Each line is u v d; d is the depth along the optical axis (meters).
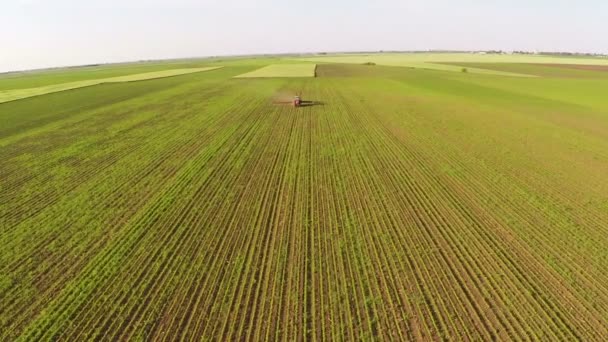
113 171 18.61
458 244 11.69
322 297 9.39
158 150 22.02
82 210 14.36
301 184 16.52
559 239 11.97
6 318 8.93
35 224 13.38
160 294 9.58
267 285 9.83
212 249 11.49
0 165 19.95
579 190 15.86
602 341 8.02
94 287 9.90
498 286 9.73
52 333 8.43
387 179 17.05
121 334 8.36
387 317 8.73
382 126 27.64
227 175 17.72
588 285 9.76
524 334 8.22
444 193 15.54
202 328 8.48
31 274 10.52
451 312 8.88
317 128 27.08
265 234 12.32
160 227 12.90
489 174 17.70
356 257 11.02
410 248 11.47
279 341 8.09
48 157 21.09
